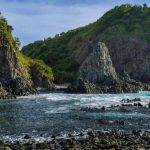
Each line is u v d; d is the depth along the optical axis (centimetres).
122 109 8281
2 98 11719
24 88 13825
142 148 4191
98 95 13562
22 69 16612
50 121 6694
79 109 8500
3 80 14638
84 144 4562
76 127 6047
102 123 6419
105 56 19425
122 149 4169
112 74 19025
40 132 5631
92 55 19362
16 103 10106
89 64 19200
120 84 16162
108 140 4806
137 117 7144
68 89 15338
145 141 4728
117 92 15262
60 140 4953
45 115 7519
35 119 6956
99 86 16338
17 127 6084
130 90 15775
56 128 5962
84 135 5328
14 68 15188
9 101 10750
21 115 7538
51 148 4366
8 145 4488
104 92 15175
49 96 12912
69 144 4597
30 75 17875
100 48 19450
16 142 4844
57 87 18175
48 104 9788
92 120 6788
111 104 9669
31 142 4859
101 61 19175
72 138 5044
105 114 7606
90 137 5122
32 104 9800
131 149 4156
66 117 7194
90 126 6134
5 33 15650
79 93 14812
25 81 14625
